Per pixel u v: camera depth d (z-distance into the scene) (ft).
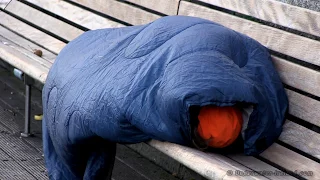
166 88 12.82
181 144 13.34
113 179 18.74
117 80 13.93
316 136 13.92
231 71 12.94
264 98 13.26
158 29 14.79
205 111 13.07
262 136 13.51
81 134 14.44
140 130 13.61
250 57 14.40
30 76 19.33
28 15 23.77
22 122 22.54
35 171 18.92
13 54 20.36
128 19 19.60
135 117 13.26
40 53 20.92
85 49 16.15
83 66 15.29
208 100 12.39
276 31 14.93
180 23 14.74
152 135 13.37
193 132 13.07
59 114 15.16
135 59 14.33
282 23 14.84
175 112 12.62
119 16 19.95
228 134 13.08
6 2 25.11
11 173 18.67
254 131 13.39
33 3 23.81
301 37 14.38
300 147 14.15
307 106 14.21
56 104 15.46
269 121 13.60
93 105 13.97
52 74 16.22
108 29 16.83
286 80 14.64
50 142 17.07
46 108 16.14
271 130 13.88
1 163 19.29
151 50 14.34
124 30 16.49
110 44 15.67
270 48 15.05
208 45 13.65
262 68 14.28
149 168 19.61
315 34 14.12
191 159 12.87
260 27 15.33
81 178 16.60
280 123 14.17
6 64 27.78
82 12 21.47
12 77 27.09
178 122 12.74
